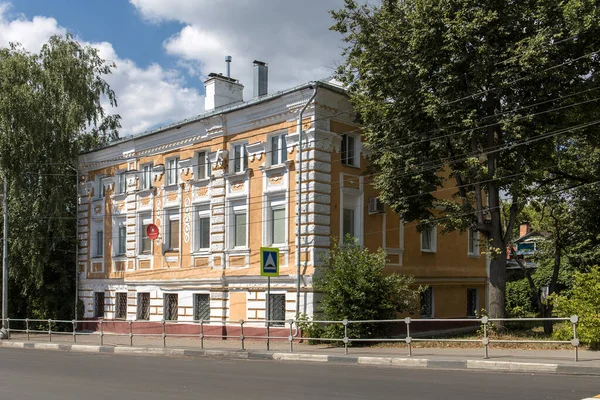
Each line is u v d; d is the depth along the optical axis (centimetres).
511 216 2062
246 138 2448
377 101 1995
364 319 1973
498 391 1019
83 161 3269
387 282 2041
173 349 2000
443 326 2664
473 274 2898
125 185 3048
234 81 2878
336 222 2244
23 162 3000
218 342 2288
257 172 2383
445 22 1741
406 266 2511
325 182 2206
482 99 1872
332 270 2062
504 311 2050
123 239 3048
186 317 2617
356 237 2322
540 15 1705
